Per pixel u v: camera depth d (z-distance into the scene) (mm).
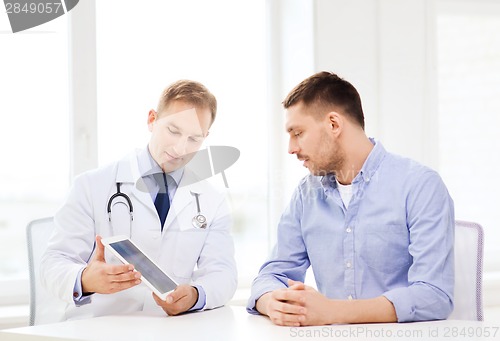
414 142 2719
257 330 1408
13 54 2500
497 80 3070
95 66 2527
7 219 2496
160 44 2629
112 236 1830
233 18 2740
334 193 1736
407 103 2707
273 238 2729
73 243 1830
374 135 2674
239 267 2709
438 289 1518
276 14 2785
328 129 1682
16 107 2508
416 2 2715
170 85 1909
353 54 2631
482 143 3043
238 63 2746
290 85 2727
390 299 1476
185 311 1643
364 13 2646
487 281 2664
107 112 2553
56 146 2541
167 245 1894
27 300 2475
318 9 2574
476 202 3033
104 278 1580
